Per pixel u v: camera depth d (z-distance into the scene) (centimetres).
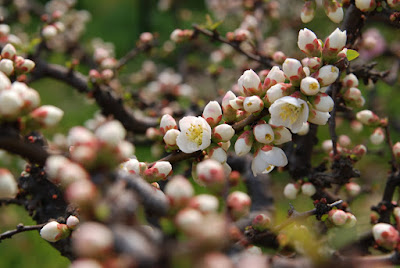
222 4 145
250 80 65
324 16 124
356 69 79
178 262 54
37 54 88
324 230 70
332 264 59
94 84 86
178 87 127
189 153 67
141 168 65
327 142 84
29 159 60
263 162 66
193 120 66
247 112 67
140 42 98
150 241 54
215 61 126
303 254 62
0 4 144
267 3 116
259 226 65
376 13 74
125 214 55
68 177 56
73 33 136
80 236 54
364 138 105
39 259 100
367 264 61
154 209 57
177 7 155
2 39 83
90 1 216
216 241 54
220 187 59
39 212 74
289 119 64
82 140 56
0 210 103
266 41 130
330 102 64
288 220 65
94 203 55
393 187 76
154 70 143
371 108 115
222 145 67
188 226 55
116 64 98
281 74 65
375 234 63
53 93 154
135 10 207
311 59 65
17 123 59
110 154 56
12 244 101
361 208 88
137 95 113
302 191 78
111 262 54
